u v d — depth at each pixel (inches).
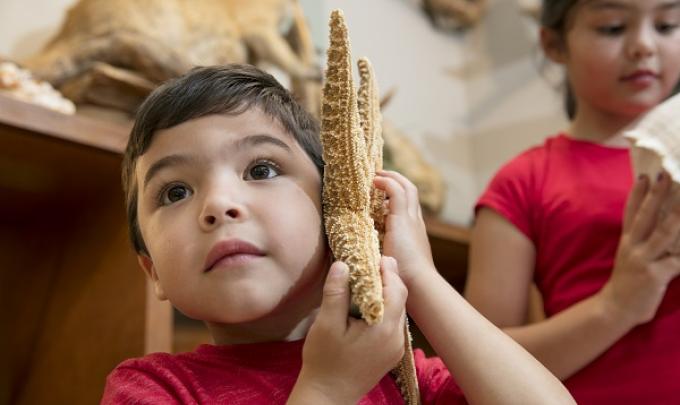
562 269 35.2
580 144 37.9
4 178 45.7
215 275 20.5
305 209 22.0
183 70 52.3
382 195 24.2
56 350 46.9
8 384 48.6
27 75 45.7
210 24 56.6
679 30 36.4
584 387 32.2
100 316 44.8
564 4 38.7
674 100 31.5
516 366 22.3
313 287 22.7
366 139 24.2
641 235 31.4
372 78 25.4
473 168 96.6
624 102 36.8
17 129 39.0
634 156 31.9
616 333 31.4
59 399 45.3
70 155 42.8
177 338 54.6
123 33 50.4
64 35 53.1
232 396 21.8
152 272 25.4
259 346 23.5
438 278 23.6
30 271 51.2
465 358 22.4
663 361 31.4
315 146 24.1
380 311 18.5
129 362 24.0
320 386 19.7
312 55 68.9
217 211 20.6
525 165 38.6
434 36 98.9
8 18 59.4
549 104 90.7
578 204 35.2
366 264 19.7
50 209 50.8
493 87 97.7
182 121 22.2
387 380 24.1
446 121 95.7
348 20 87.4
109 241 46.4
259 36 60.8
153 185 22.4
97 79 48.8
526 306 36.2
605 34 36.8
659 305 32.2
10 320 50.4
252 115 22.6
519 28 96.6
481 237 37.5
